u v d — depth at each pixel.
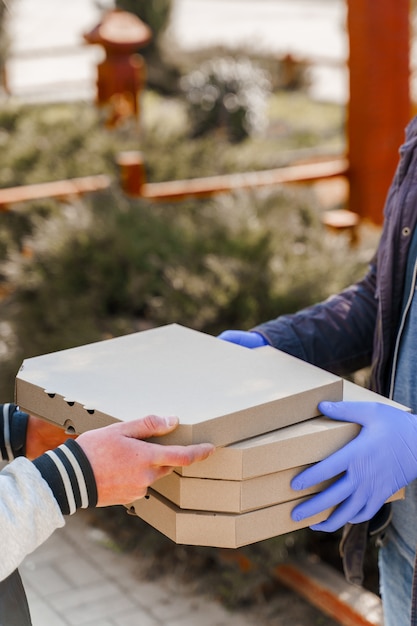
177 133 6.64
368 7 4.64
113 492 1.28
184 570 3.32
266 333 1.85
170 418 1.30
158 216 4.26
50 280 3.98
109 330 3.65
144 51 13.30
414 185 1.70
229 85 10.20
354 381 3.04
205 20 18.52
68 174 5.99
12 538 1.19
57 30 17.22
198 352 1.61
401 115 4.82
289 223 4.05
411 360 1.70
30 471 1.24
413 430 1.48
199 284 3.55
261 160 6.41
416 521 1.72
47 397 1.45
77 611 3.14
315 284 3.49
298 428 1.42
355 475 1.43
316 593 2.99
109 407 1.36
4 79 11.76
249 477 1.35
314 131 10.56
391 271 1.72
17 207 5.11
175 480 1.38
